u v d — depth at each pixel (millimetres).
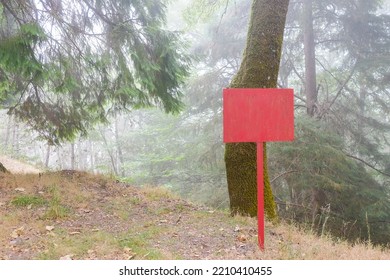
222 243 4551
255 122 4371
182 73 7906
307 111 11703
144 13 7410
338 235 9812
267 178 6059
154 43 7371
